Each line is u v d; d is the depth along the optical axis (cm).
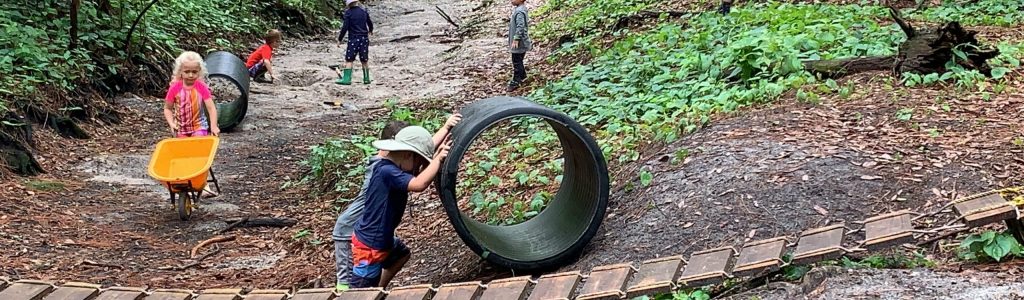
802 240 382
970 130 560
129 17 1267
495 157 763
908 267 373
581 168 525
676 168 557
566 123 480
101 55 1156
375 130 1035
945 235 383
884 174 495
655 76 884
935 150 526
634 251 473
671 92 791
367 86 1377
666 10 1426
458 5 2511
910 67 697
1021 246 363
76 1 1093
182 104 746
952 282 342
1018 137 535
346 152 862
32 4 1161
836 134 570
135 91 1184
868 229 377
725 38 977
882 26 984
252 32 1758
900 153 523
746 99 695
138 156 915
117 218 706
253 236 684
